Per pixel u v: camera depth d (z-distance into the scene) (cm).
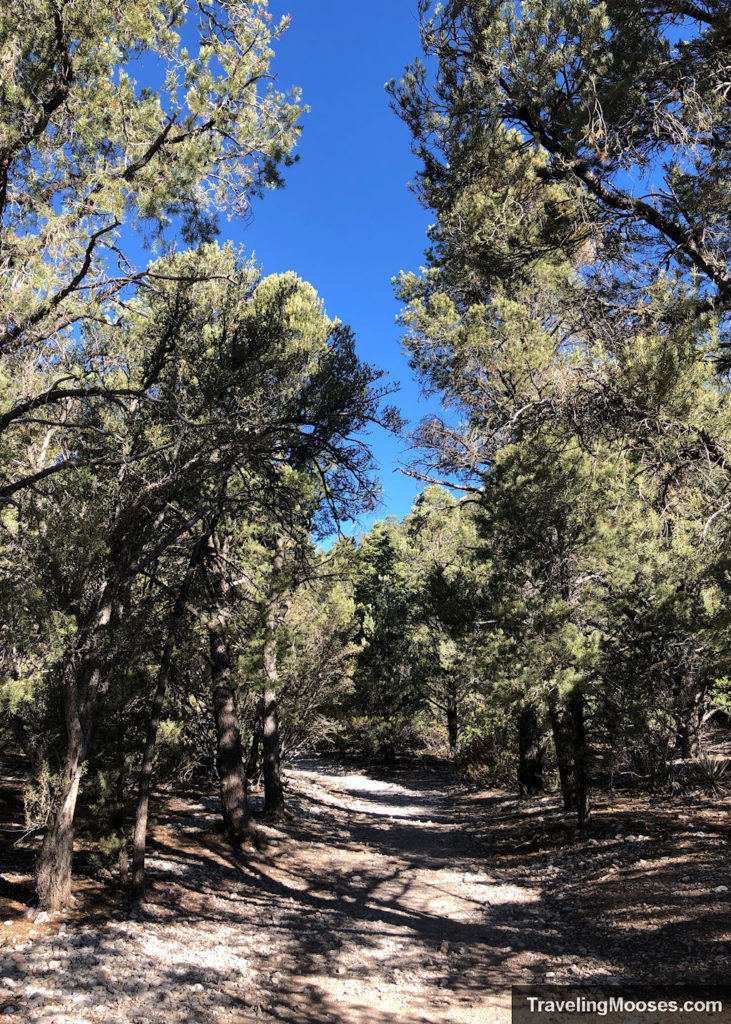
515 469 1065
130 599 975
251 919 859
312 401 991
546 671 1072
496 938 803
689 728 1430
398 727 3459
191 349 922
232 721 1327
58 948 642
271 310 1043
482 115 795
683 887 830
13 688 624
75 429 828
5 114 573
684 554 846
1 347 670
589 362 712
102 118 619
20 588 692
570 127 717
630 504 783
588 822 1238
